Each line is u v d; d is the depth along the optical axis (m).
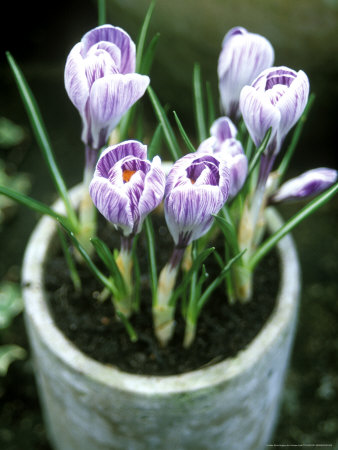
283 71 0.39
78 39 1.05
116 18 0.74
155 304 0.47
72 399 0.49
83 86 0.39
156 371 0.47
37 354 0.50
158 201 0.38
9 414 0.73
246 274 0.49
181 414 0.46
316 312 0.80
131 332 0.49
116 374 0.46
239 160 0.41
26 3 1.00
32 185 0.92
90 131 0.42
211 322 0.50
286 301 0.49
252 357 0.46
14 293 0.73
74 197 0.54
